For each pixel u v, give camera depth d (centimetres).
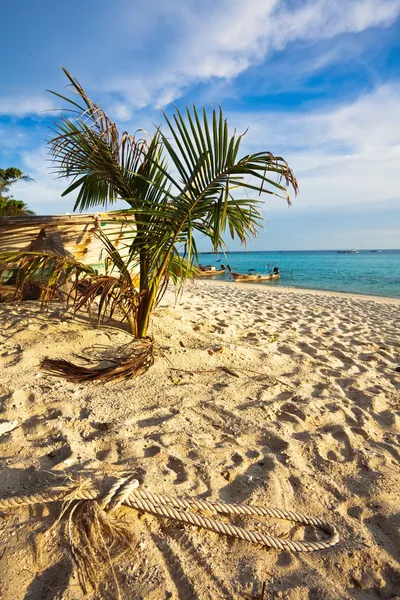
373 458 287
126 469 237
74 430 275
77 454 245
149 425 294
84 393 330
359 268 4131
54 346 404
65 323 457
